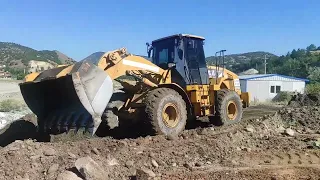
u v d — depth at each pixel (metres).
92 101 7.28
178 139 8.05
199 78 10.38
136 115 8.55
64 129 7.67
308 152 7.41
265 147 7.85
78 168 5.15
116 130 9.20
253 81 32.12
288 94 29.59
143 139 7.77
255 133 9.03
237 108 11.17
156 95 8.47
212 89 10.46
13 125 9.23
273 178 5.68
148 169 5.81
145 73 8.73
